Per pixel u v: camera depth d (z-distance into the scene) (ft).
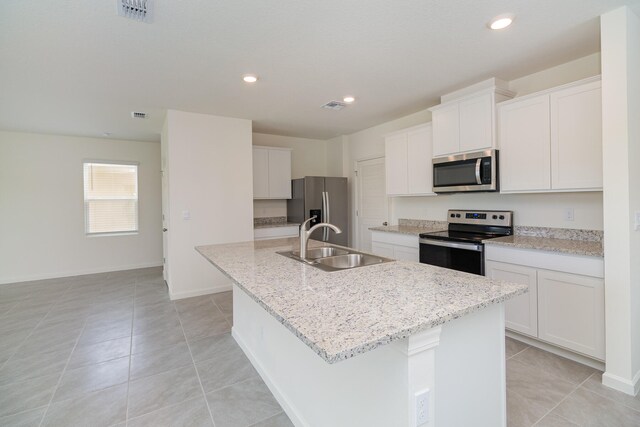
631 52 6.39
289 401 6.12
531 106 8.73
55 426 5.90
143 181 18.94
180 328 10.30
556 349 8.04
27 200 16.25
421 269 5.88
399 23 6.80
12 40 7.09
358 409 4.21
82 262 17.49
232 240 14.11
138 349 8.88
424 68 9.10
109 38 7.13
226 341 9.36
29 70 8.66
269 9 6.22
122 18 6.40
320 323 3.36
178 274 13.15
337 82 10.05
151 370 7.80
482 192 10.18
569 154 7.98
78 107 12.00
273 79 9.70
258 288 4.70
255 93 10.89
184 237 13.17
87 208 17.65
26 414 6.22
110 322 10.78
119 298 13.30
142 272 17.88
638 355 6.69
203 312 11.68
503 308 4.88
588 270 7.13
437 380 4.08
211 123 13.56
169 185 12.85
